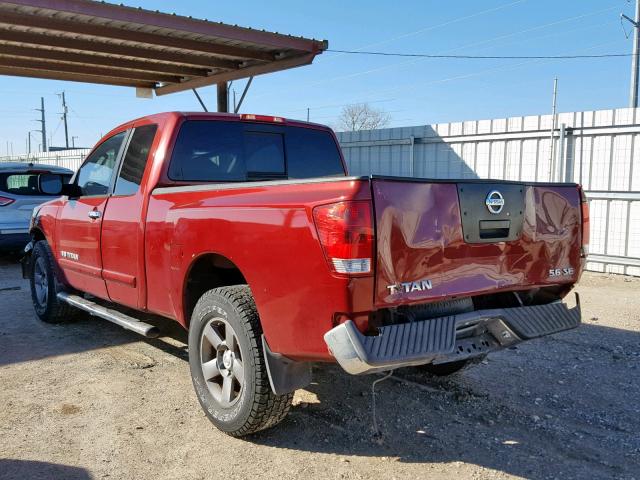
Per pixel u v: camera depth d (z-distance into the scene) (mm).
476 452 3590
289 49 9969
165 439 3721
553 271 3832
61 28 8414
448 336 3186
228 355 3703
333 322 2982
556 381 4812
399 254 3006
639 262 9594
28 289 8609
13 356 5367
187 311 4148
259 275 3350
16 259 11633
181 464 3410
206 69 11617
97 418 4027
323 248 2967
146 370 5016
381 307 2973
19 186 10523
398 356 2961
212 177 4707
